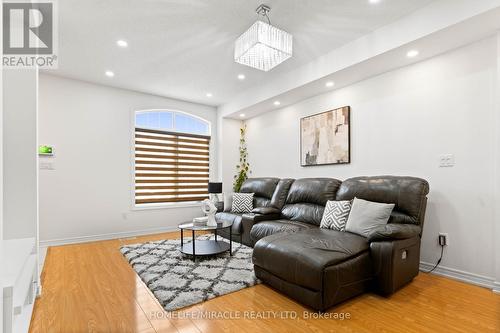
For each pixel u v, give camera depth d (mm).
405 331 1830
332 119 3977
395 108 3254
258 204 4629
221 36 3035
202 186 5777
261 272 2598
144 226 4902
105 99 4586
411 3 2463
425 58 2971
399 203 2756
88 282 2650
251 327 1895
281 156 4949
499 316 2002
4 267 1646
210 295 2326
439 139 2865
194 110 5637
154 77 4230
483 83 2566
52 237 4070
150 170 5105
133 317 2023
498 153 2365
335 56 3334
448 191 2785
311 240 2430
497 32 2410
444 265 2789
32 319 1985
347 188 3283
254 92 4727
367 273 2316
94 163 4449
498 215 2363
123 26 2822
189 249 3467
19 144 2342
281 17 2672
